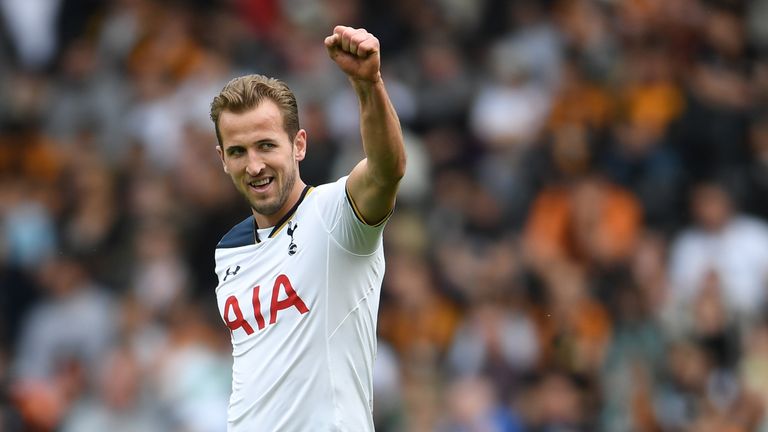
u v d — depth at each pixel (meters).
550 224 44.03
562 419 37.84
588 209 43.53
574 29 50.62
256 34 54.06
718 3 49.28
